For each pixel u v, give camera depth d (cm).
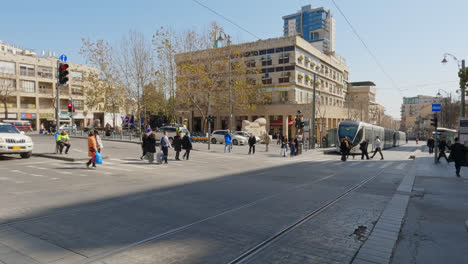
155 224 554
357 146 2630
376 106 8581
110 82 3753
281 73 4544
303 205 727
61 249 429
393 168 1574
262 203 740
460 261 421
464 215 664
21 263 381
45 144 2478
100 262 390
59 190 841
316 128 4412
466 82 2742
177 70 3778
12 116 5134
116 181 1013
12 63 5156
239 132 3681
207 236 499
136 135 3600
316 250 451
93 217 588
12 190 826
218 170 1397
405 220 623
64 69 1766
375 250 445
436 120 1903
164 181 1038
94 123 5703
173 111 4006
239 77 4041
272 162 1859
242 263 400
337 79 6209
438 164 1812
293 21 17438
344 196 848
